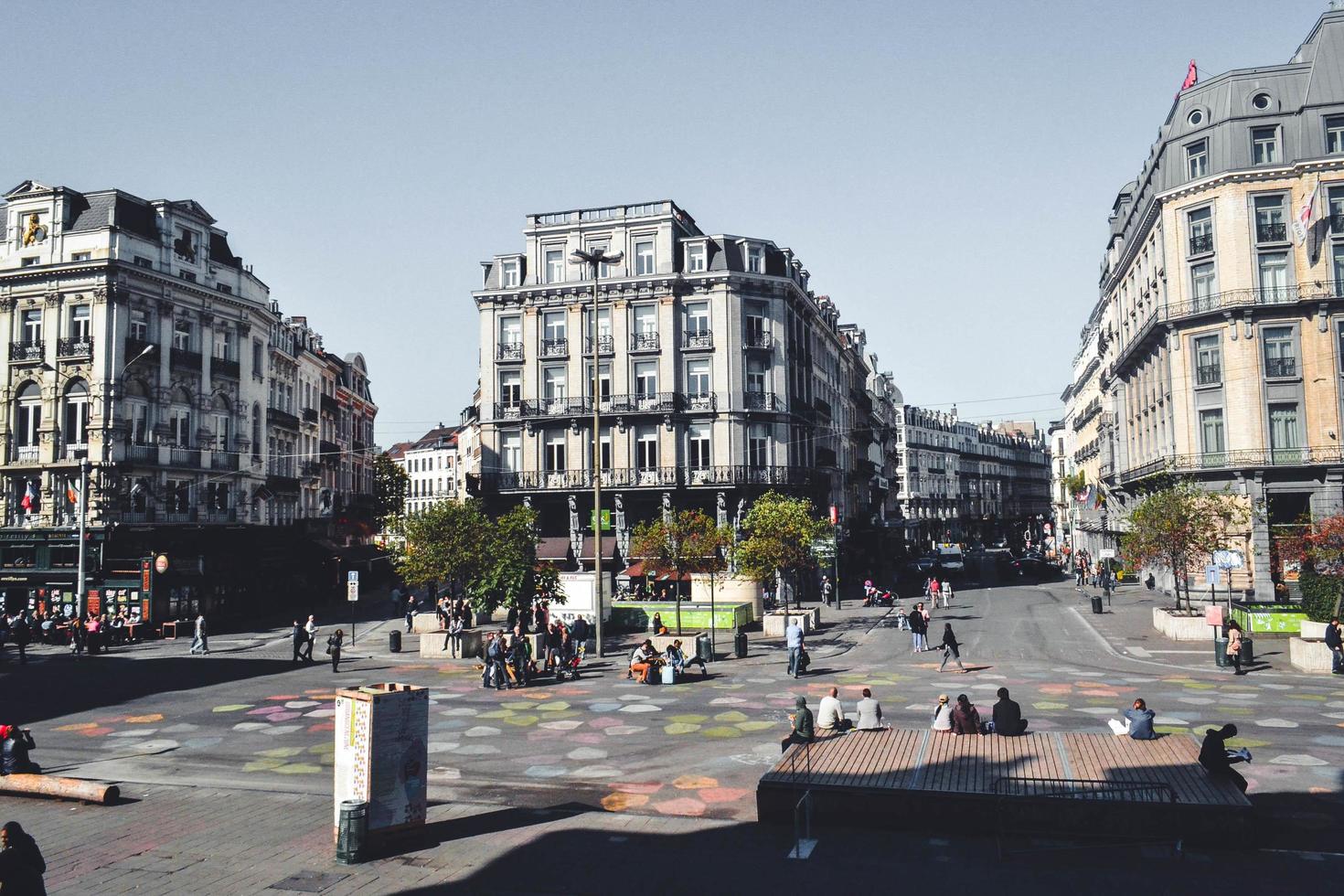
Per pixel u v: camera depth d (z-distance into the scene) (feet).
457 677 92.89
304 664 103.24
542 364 170.40
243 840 42.75
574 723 69.26
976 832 41.60
